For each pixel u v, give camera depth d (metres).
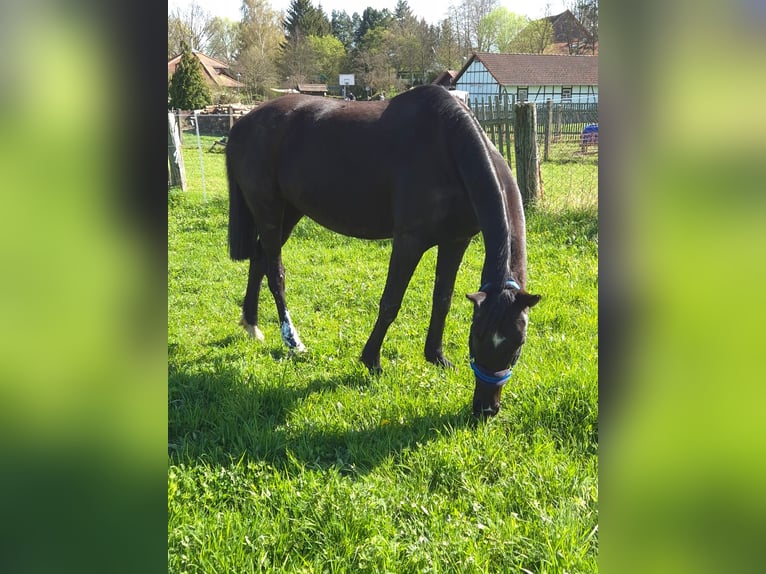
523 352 4.21
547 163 14.02
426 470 2.89
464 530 2.49
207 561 2.26
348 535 2.45
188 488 2.75
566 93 36.81
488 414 3.21
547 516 2.52
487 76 36.97
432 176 3.82
